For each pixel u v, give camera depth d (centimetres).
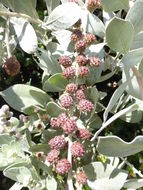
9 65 21
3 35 22
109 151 18
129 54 18
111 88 31
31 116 22
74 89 20
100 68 22
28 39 21
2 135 21
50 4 23
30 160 20
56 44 23
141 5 19
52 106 21
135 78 20
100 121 24
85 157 21
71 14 21
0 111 20
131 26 18
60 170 18
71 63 21
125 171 19
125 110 19
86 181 19
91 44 22
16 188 20
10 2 22
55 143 19
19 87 22
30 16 22
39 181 20
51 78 21
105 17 24
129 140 30
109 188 18
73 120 19
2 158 20
